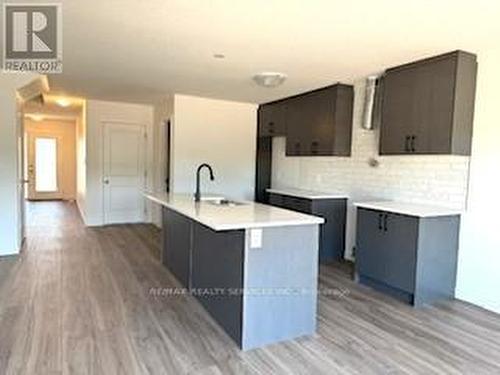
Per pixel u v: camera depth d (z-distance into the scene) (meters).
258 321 2.62
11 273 4.06
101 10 2.58
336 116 4.71
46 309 3.15
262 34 2.98
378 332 2.89
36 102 6.95
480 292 3.44
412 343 2.72
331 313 3.24
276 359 2.46
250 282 2.57
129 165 7.17
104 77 4.59
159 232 6.46
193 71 4.20
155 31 2.96
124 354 2.48
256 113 6.41
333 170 5.17
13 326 2.83
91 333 2.76
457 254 3.60
